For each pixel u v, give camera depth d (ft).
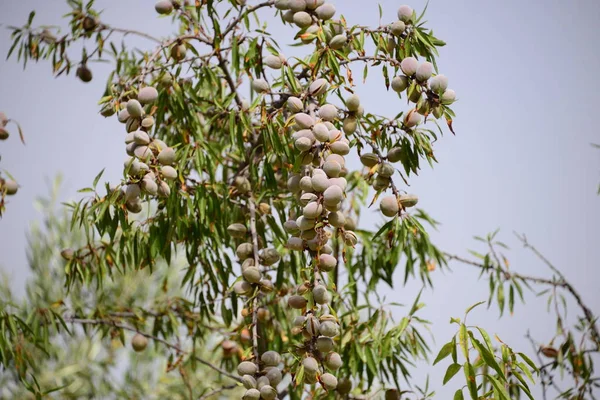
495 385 8.51
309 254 8.92
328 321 8.71
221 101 10.62
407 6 9.67
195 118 10.50
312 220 8.65
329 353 8.80
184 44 10.37
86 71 11.09
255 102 9.75
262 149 10.52
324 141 8.82
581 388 10.87
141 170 9.27
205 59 10.44
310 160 8.89
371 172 9.20
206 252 10.68
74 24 10.98
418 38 9.64
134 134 9.35
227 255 10.48
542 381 11.09
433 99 9.24
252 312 9.56
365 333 10.64
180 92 10.34
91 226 9.76
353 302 11.01
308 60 9.95
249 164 10.46
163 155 9.39
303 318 8.75
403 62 9.28
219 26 10.34
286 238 10.41
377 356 10.49
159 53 10.46
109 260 10.81
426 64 9.21
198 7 10.34
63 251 10.79
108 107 10.02
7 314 10.52
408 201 9.12
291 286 10.95
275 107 10.25
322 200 8.65
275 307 10.74
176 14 11.11
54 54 11.02
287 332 10.92
